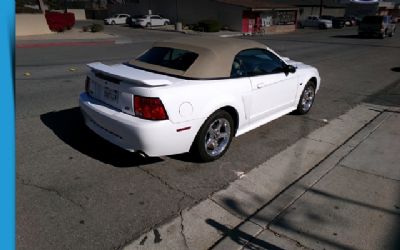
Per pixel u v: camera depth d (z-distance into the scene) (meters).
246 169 4.43
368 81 10.41
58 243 2.95
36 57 14.22
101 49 18.45
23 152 4.59
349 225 3.35
